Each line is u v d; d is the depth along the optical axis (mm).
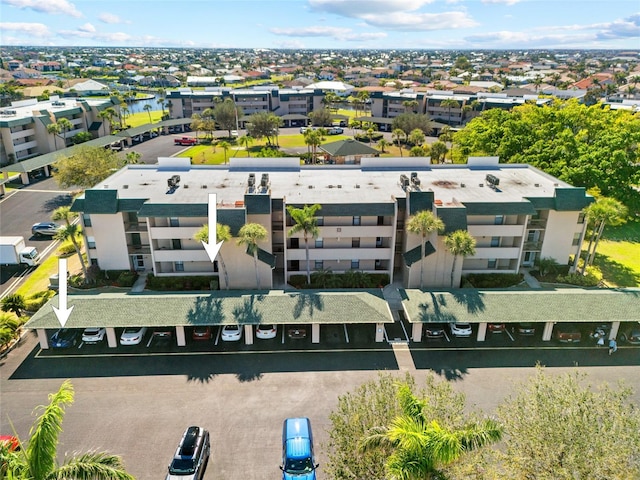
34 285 55875
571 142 72688
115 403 36625
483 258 54906
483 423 22781
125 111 173625
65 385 21234
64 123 117188
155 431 33938
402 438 20594
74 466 19969
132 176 63812
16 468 19609
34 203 83312
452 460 21156
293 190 57656
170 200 54250
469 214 52219
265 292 46938
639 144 72438
